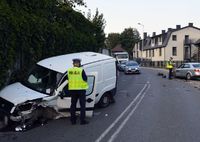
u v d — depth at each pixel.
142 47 95.06
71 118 10.00
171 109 12.82
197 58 61.47
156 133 8.79
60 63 11.55
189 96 17.20
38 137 8.42
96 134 8.70
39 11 16.67
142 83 25.97
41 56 14.17
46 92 10.40
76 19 25.78
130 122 10.28
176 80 29.84
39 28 13.52
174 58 74.56
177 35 74.69
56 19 21.03
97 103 13.16
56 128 9.44
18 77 11.79
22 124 9.45
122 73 42.97
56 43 16.16
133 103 14.51
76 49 20.38
